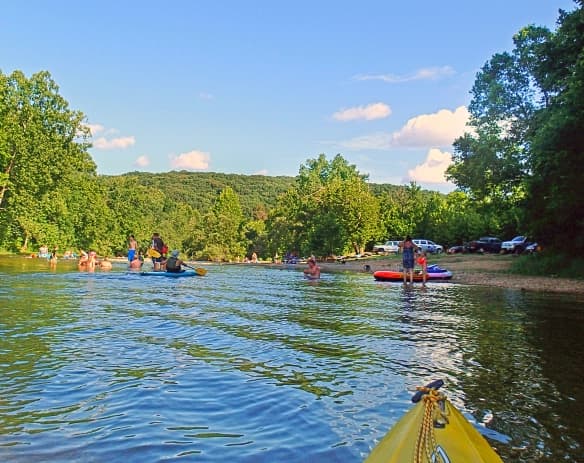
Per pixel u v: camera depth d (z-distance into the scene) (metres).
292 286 22.52
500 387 6.19
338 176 94.75
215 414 5.19
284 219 78.12
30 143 48.81
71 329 9.72
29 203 49.28
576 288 21.34
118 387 6.02
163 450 4.29
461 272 31.77
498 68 34.59
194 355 7.75
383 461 3.08
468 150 36.69
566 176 23.33
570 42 24.45
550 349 8.44
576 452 4.32
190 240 92.12
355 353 8.04
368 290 20.56
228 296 17.02
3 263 38.50
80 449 4.27
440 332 10.07
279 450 4.32
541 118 26.64
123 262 52.59
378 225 68.56
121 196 86.81
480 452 3.11
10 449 4.23
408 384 6.30
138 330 9.78
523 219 29.98
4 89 47.28
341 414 5.21
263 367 7.08
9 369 6.72
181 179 189.75
